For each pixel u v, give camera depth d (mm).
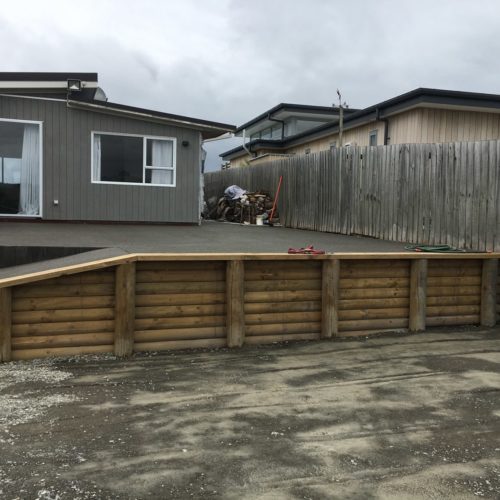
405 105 14312
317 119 25219
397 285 6938
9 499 2734
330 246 8734
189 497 2795
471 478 3041
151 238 9094
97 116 12125
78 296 5590
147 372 5094
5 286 5285
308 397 4398
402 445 3475
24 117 11664
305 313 6500
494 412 4094
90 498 2762
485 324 7305
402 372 5137
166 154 12797
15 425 3723
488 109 14258
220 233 10969
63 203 12039
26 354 5469
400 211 10133
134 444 3436
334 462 3217
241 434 3623
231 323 6070
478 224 8227
